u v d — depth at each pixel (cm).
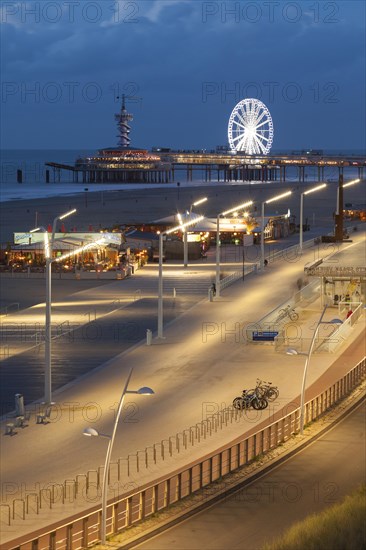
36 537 4666
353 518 4716
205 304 12125
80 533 4766
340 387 7869
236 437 6569
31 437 6575
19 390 7819
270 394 7581
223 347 9575
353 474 5859
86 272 14688
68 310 11688
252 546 4688
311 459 6191
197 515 5134
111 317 11194
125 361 8931
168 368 8675
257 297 12619
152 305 12081
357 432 6856
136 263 15938
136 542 4753
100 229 18775
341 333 9944
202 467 5700
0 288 13638
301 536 4606
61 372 8450
